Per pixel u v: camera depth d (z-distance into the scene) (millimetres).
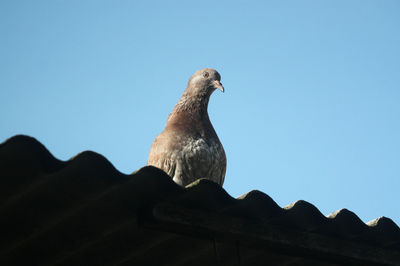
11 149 3881
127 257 5297
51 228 4785
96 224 4785
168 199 4617
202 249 5301
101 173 4227
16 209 4520
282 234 5023
